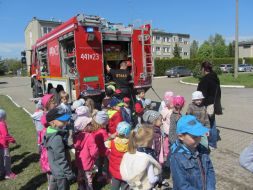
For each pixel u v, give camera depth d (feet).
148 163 10.86
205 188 9.20
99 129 16.62
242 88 65.72
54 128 12.92
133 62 32.89
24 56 58.23
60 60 35.24
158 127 15.49
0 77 200.13
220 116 34.22
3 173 18.56
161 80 108.78
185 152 9.25
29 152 23.36
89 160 14.96
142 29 33.12
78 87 29.43
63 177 12.74
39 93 49.75
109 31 30.99
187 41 282.36
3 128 18.33
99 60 30.30
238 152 21.42
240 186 16.01
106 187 16.61
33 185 17.44
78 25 29.30
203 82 22.21
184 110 38.81
